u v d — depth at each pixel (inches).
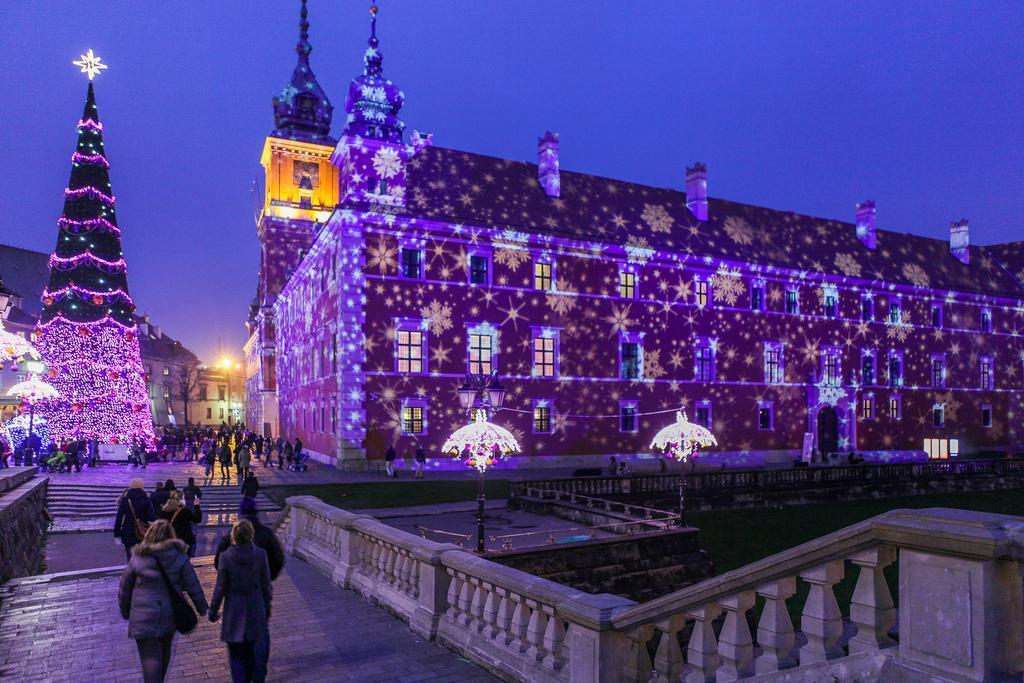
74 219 1457.9
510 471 1528.1
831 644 179.6
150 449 1577.3
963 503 1558.8
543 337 1636.3
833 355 2082.9
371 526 451.2
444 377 1509.6
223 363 4724.4
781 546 1130.0
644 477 1224.2
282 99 2837.1
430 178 1616.6
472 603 339.3
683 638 581.3
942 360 2316.7
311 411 1823.3
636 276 1771.7
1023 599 140.7
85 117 1486.2
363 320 1441.9
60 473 1269.7
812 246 2156.7
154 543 254.7
